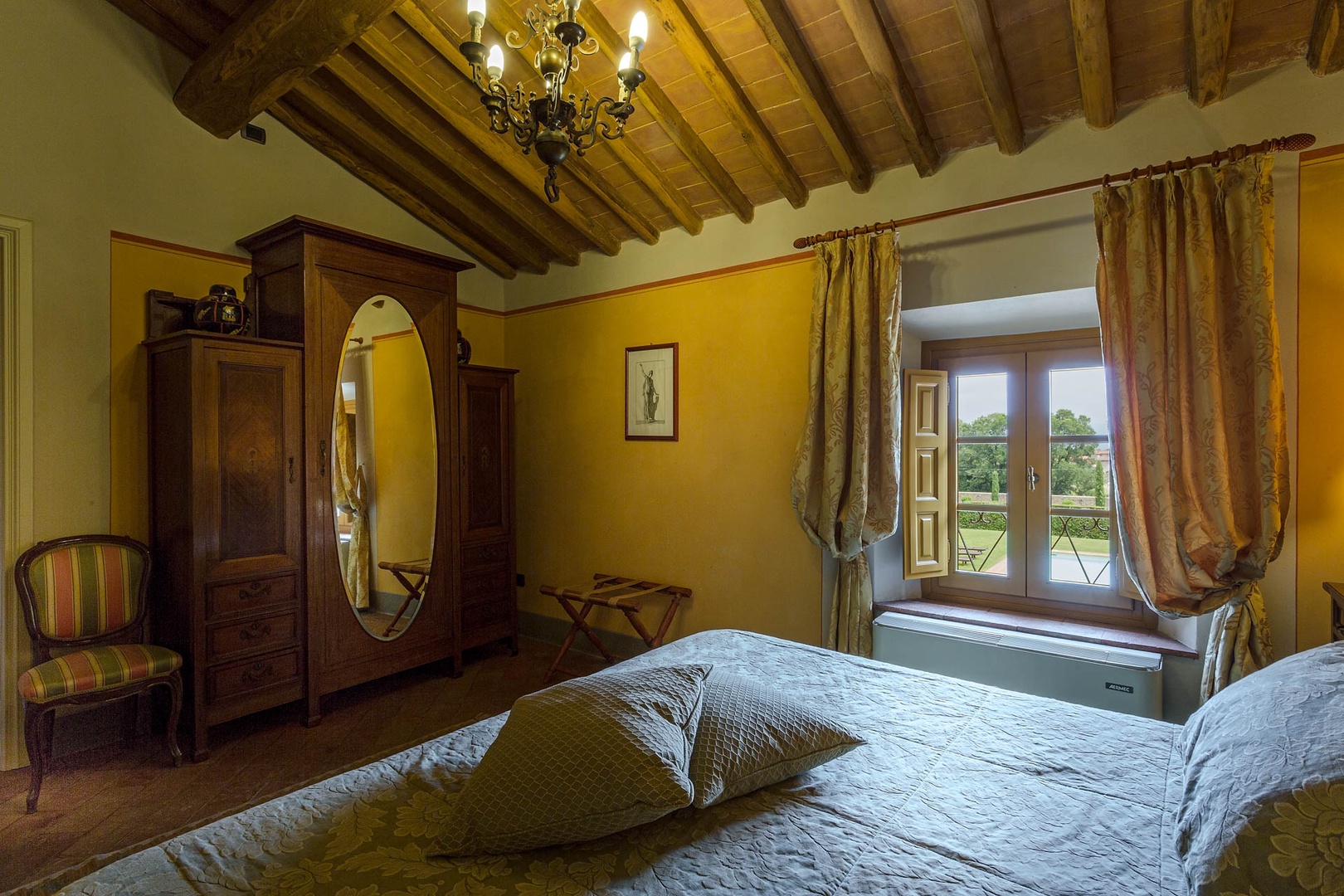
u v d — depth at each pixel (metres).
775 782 1.36
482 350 4.66
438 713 3.23
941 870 1.08
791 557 3.41
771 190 3.41
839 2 2.31
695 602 3.78
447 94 3.20
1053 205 2.68
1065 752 1.51
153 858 1.12
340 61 3.08
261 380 2.96
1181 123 2.42
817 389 3.13
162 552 2.94
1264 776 1.00
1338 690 1.14
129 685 2.52
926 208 2.99
